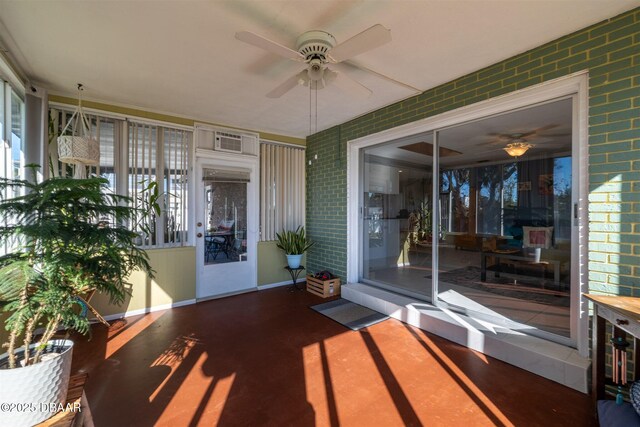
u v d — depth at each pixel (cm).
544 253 311
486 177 349
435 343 272
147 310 355
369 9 184
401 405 187
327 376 219
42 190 147
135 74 269
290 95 322
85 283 162
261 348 263
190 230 391
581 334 216
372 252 417
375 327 309
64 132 293
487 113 271
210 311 359
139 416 176
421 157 343
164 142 373
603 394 178
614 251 197
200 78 278
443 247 342
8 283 132
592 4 183
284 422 172
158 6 179
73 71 262
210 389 203
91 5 177
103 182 159
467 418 175
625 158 193
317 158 479
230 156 426
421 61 253
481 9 186
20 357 160
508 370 226
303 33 202
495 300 329
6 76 238
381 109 365
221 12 185
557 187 278
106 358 245
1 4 174
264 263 464
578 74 212
